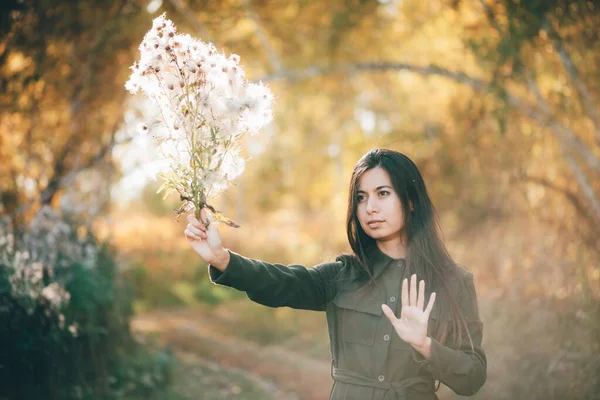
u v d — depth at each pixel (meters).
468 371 2.03
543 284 5.14
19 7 5.45
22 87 5.71
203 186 2.03
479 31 6.62
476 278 6.80
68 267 4.91
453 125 8.70
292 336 8.89
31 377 4.18
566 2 5.05
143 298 11.91
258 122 2.05
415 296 2.02
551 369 4.19
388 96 11.24
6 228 4.73
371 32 9.17
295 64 9.95
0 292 4.09
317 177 15.53
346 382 2.19
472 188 8.21
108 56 6.49
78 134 6.42
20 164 6.04
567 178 6.38
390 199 2.26
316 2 8.12
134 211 21.39
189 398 5.74
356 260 2.38
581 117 5.96
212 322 10.11
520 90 6.95
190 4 6.92
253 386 6.38
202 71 2.04
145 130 2.07
